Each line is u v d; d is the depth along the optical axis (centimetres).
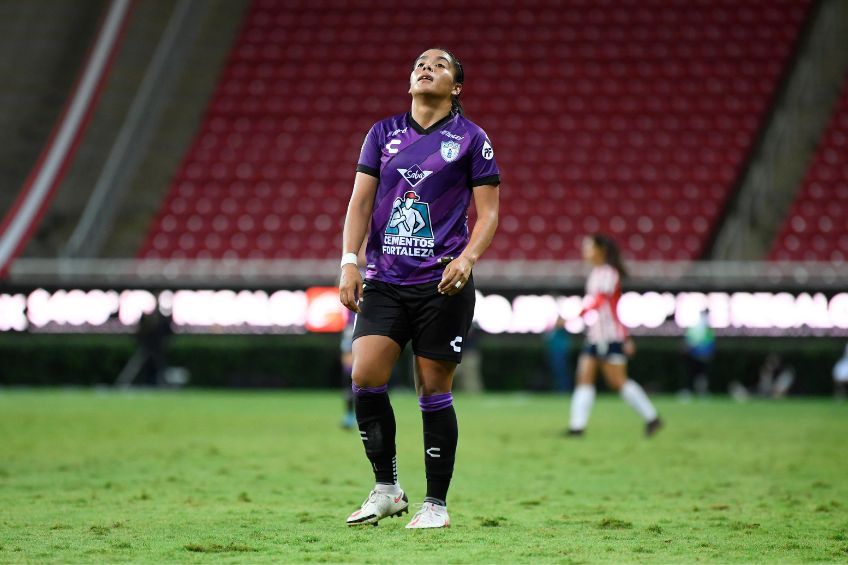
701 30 11856
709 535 1994
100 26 12250
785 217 10244
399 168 2005
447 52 2062
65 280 9369
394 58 11881
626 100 11325
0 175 11112
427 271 1989
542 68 11688
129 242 10388
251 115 11406
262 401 7519
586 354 4750
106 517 2188
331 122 11312
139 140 11138
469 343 8956
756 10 11950
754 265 9481
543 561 1683
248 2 12569
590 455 3778
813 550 1825
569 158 10875
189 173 10881
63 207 10450
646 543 1889
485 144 2022
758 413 6606
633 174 10706
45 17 12512
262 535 1944
